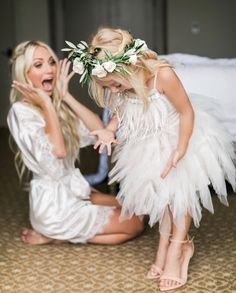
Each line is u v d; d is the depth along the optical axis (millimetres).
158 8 6582
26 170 4016
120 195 2188
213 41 6566
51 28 6586
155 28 6633
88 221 2400
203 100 2221
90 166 4215
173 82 1901
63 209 2379
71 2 6625
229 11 6488
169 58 3430
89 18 6660
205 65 3109
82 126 2543
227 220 2832
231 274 2137
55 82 2453
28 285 2074
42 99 2320
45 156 2328
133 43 1872
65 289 2035
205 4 6504
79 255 2371
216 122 2166
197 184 2055
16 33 6527
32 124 2342
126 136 2115
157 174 2041
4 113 6484
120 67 1834
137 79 1864
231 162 2148
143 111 1991
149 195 2076
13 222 2879
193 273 2152
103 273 2174
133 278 2125
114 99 2062
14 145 5148
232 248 2432
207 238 2568
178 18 6555
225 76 2969
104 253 2391
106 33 1938
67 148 2467
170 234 2135
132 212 2207
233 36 6535
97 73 1844
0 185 3672
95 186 3549
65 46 6684
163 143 2043
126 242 2520
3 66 6383
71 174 2496
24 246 2498
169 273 2041
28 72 2389
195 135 2068
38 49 2387
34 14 6531
